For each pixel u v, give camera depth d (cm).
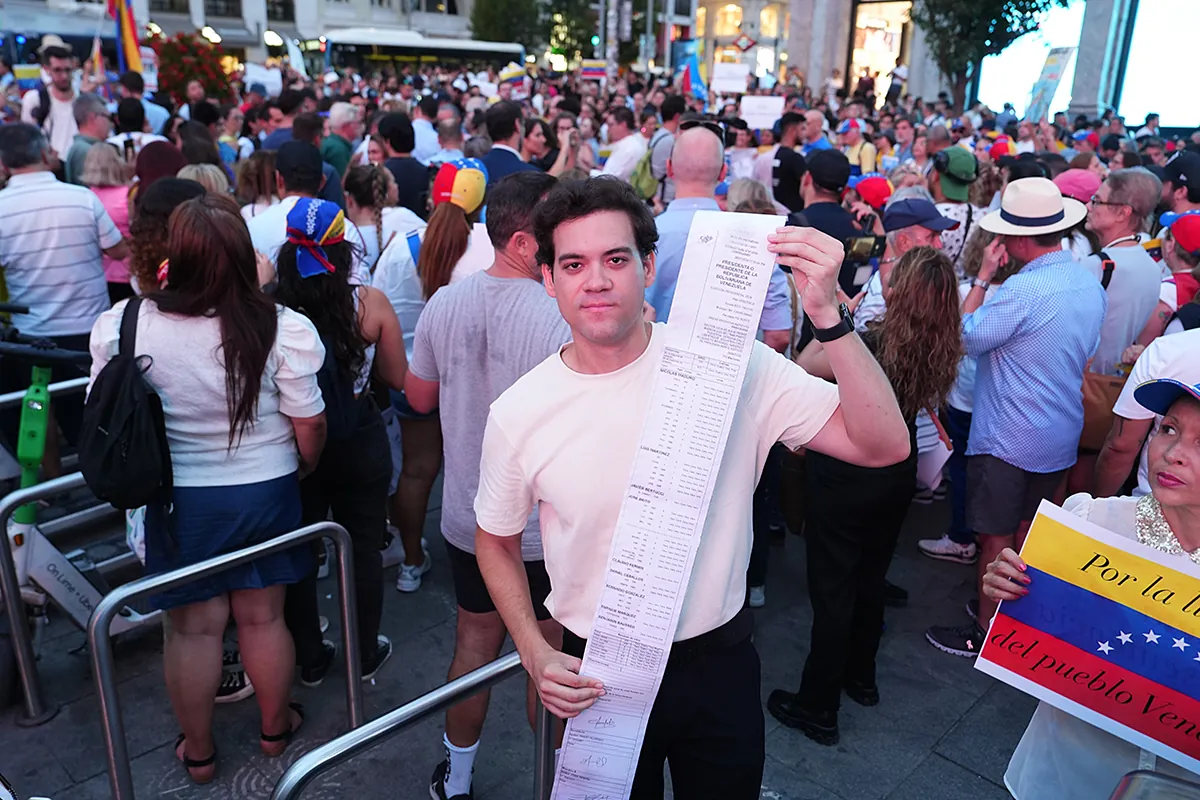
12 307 296
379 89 1933
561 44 3600
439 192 332
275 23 3784
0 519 259
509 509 151
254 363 219
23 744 271
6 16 2547
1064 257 297
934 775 268
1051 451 299
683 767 159
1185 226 339
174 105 1034
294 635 291
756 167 722
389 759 272
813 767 270
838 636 269
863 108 1434
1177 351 228
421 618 345
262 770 262
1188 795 125
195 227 212
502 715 292
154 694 296
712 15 4047
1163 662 148
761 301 129
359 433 279
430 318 239
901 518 268
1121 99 1933
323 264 251
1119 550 148
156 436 211
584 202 128
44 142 398
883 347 256
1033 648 159
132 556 347
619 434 138
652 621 137
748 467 145
